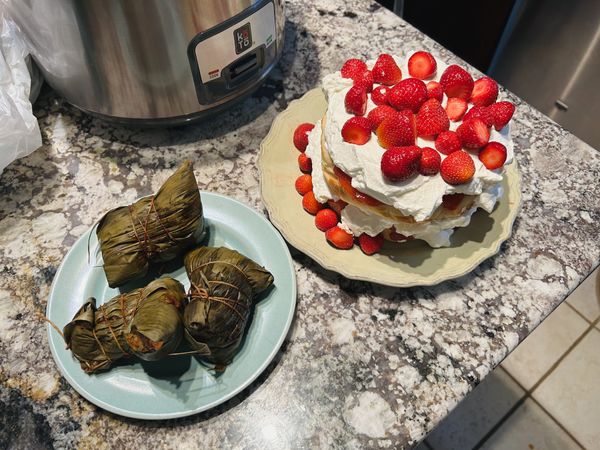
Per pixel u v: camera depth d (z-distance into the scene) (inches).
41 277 16.6
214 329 13.4
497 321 15.6
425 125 14.7
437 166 14.3
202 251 15.4
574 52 26.1
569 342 30.8
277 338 14.5
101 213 17.9
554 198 18.1
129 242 15.0
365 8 23.7
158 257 15.6
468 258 15.9
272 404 14.4
